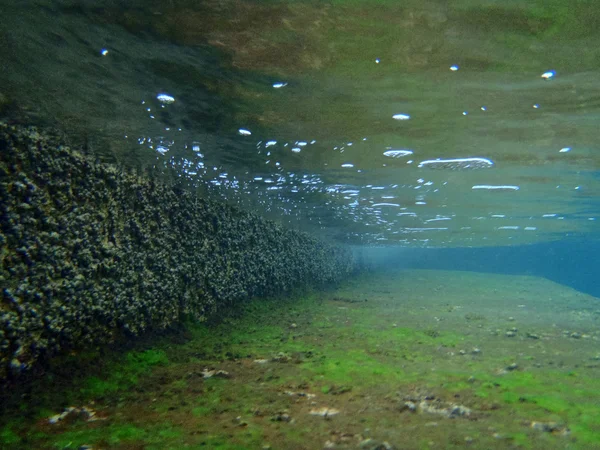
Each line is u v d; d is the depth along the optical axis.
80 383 1.03
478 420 0.88
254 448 0.76
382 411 0.93
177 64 1.07
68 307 1.09
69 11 0.86
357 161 1.89
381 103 1.32
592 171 2.11
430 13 0.90
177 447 0.76
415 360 1.39
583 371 1.28
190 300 1.68
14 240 0.97
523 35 0.97
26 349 0.97
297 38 0.98
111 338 1.25
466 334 1.90
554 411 0.92
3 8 0.83
